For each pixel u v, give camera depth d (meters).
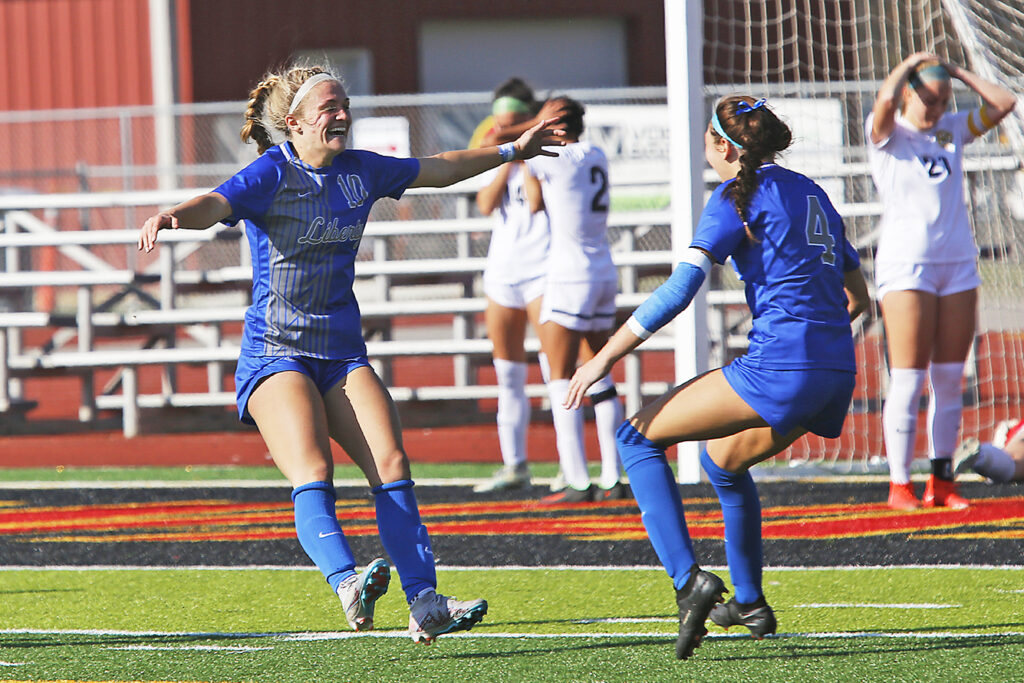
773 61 52.28
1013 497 23.53
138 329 36.09
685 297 12.58
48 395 44.94
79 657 13.25
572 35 89.69
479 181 36.41
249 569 18.52
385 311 34.00
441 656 13.10
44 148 69.06
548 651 13.22
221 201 11.97
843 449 31.14
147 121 67.38
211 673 12.49
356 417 12.61
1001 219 29.86
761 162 12.95
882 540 19.41
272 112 12.62
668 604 15.66
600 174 23.27
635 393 32.28
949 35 28.23
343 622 14.95
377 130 55.69
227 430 34.03
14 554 19.92
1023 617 14.40
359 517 23.06
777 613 14.95
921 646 13.11
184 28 82.75
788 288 12.57
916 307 21.70
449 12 87.31
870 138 22.02
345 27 85.50
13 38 83.38
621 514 22.62
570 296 23.17
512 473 25.97
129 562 19.19
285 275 12.57
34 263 58.53
